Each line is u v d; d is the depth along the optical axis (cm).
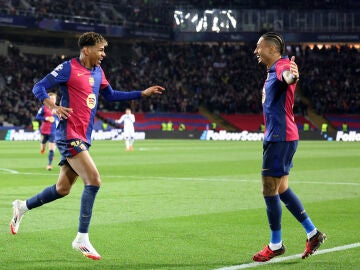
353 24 12438
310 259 1370
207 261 1353
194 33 12612
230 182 3138
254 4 12669
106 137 10000
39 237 1619
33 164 4362
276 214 1345
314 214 2061
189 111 11481
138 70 12138
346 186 2967
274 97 1345
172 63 12488
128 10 12369
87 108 1437
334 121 11400
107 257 1397
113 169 3941
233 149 6744
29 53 11744
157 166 4212
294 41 12556
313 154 5784
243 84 12050
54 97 3444
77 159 1400
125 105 11194
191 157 5253
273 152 1347
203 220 1920
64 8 11444
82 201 1375
